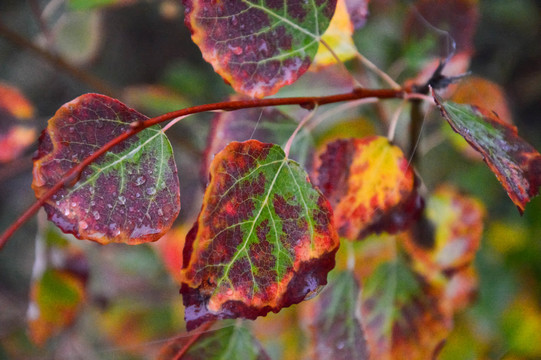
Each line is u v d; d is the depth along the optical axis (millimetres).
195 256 347
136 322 679
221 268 350
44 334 498
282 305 356
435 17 479
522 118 849
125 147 356
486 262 675
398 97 392
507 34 848
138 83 1000
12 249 995
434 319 443
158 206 357
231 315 351
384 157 401
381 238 451
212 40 371
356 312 433
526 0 839
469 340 540
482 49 846
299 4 374
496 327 630
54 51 642
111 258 692
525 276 697
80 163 352
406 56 485
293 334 491
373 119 540
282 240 357
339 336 432
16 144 516
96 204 353
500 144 375
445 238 449
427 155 735
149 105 704
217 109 363
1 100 516
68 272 492
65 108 353
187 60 986
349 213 401
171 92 726
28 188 1020
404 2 609
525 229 728
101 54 959
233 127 418
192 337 399
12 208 1009
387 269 449
